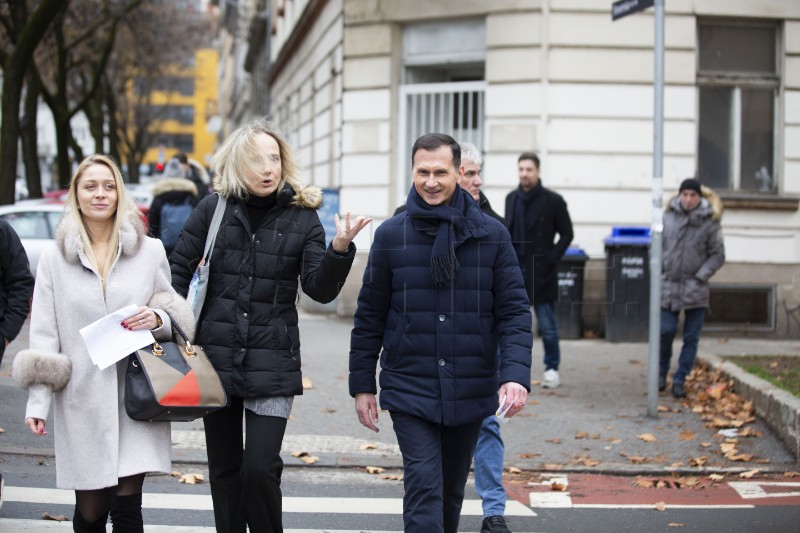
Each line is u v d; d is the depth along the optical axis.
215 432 7.24
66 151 37.97
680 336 21.16
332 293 6.90
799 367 15.05
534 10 20.95
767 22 21.83
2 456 11.06
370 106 22.83
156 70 61.38
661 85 13.54
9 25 30.33
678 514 9.54
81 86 54.16
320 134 28.75
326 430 12.76
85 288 6.70
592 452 11.83
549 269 14.76
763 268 21.38
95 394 6.62
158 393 6.41
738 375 14.31
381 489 10.48
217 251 7.14
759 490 10.45
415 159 7.09
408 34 22.59
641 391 15.04
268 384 6.92
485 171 21.33
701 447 12.04
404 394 6.92
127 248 6.80
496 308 7.14
